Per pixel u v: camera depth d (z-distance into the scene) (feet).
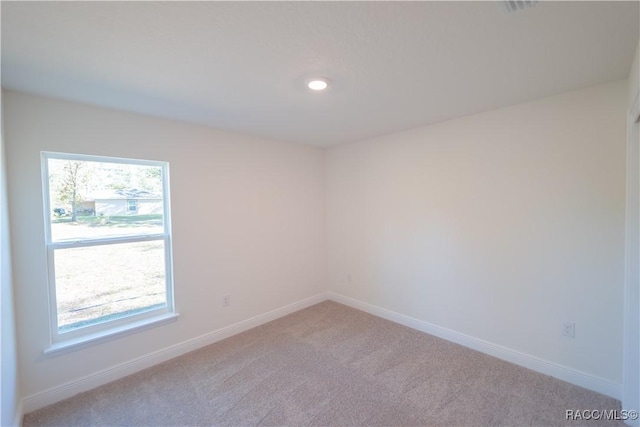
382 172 11.53
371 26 4.36
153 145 8.60
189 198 9.39
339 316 12.05
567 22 4.29
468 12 4.04
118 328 8.02
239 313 10.74
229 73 5.82
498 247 8.54
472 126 8.88
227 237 10.37
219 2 3.74
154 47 4.84
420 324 10.62
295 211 12.64
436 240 10.00
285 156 12.23
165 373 8.14
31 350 6.68
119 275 8.23
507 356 8.47
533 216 7.86
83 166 7.63
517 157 8.05
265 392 7.26
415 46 4.94
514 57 5.37
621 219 6.61
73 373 7.26
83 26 4.21
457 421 6.18
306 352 9.17
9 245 6.18
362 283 12.61
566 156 7.27
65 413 6.59
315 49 4.99
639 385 5.98
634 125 6.09
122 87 6.40
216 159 10.03
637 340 6.07
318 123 9.49
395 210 11.18
